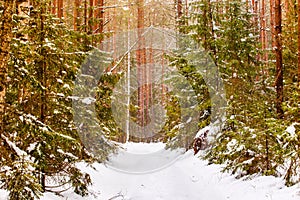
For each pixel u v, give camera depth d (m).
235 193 10.49
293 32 15.88
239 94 13.66
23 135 7.96
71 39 11.73
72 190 9.98
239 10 16.52
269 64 16.19
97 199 10.03
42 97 8.77
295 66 15.20
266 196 9.16
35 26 8.88
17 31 7.49
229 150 12.68
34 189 6.29
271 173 9.97
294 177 9.41
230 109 13.55
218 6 16.75
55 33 9.35
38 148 8.14
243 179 11.45
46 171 8.65
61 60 9.38
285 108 9.02
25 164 6.19
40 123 6.87
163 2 29.56
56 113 9.14
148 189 12.02
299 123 8.65
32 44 8.52
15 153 6.28
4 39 5.88
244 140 11.09
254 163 11.05
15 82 7.09
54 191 8.99
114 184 12.34
